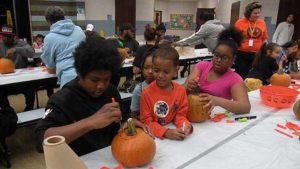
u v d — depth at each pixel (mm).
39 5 5902
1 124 2152
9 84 2561
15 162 2420
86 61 964
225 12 9375
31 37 5895
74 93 1106
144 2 8352
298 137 1271
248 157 1071
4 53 3904
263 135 1286
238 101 1561
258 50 3377
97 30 7195
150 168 980
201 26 4008
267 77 3082
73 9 6516
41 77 2809
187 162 1026
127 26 4828
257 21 3555
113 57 994
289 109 1698
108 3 7266
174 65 1301
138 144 967
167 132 1220
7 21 5543
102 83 1025
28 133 2986
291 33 6523
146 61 1585
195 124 1408
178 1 13922
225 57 1615
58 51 2555
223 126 1391
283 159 1062
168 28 14203
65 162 762
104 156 1066
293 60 3527
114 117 969
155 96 1341
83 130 941
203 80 1740
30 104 3420
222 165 1009
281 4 6832
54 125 1019
